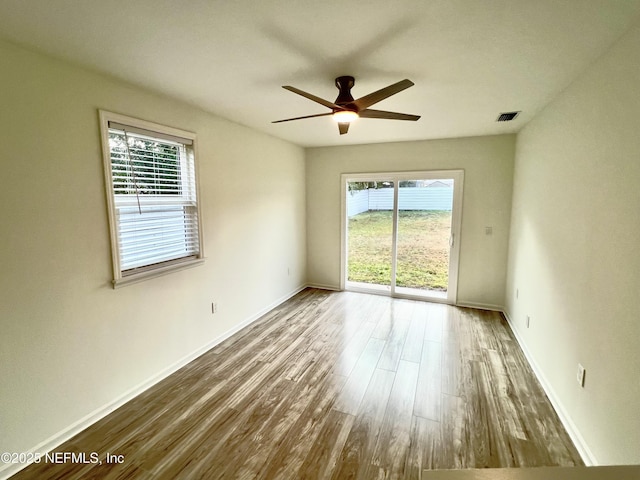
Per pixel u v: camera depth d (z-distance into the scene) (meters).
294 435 2.04
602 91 1.80
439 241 4.58
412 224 4.71
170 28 1.60
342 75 2.20
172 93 2.55
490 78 2.23
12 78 1.72
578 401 1.97
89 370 2.15
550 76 2.16
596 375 1.78
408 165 4.55
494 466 1.80
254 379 2.67
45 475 1.75
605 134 1.75
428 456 1.87
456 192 4.32
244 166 3.66
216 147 3.21
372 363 2.92
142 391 2.52
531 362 2.90
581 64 1.96
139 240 2.54
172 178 2.82
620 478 0.68
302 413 2.25
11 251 1.74
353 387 2.55
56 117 1.91
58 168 1.93
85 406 2.13
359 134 4.07
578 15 1.47
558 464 1.82
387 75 2.21
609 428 1.63
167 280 2.73
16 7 1.39
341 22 1.55
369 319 3.99
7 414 1.75
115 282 2.27
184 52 1.86
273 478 1.73
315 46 1.80
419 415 2.22
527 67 2.04
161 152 2.69
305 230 5.30
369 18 1.51
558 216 2.40
